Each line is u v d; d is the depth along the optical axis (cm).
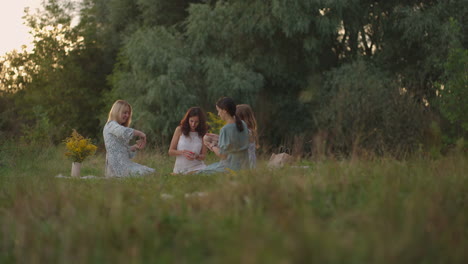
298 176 367
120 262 210
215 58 1773
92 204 308
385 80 1535
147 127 1731
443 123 1091
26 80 2550
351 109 1347
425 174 370
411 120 1164
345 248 199
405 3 1733
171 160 1112
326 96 1705
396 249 195
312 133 1723
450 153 475
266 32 1717
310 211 265
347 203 300
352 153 483
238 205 286
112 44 2467
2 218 299
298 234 211
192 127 720
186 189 393
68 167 950
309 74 1852
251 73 1744
